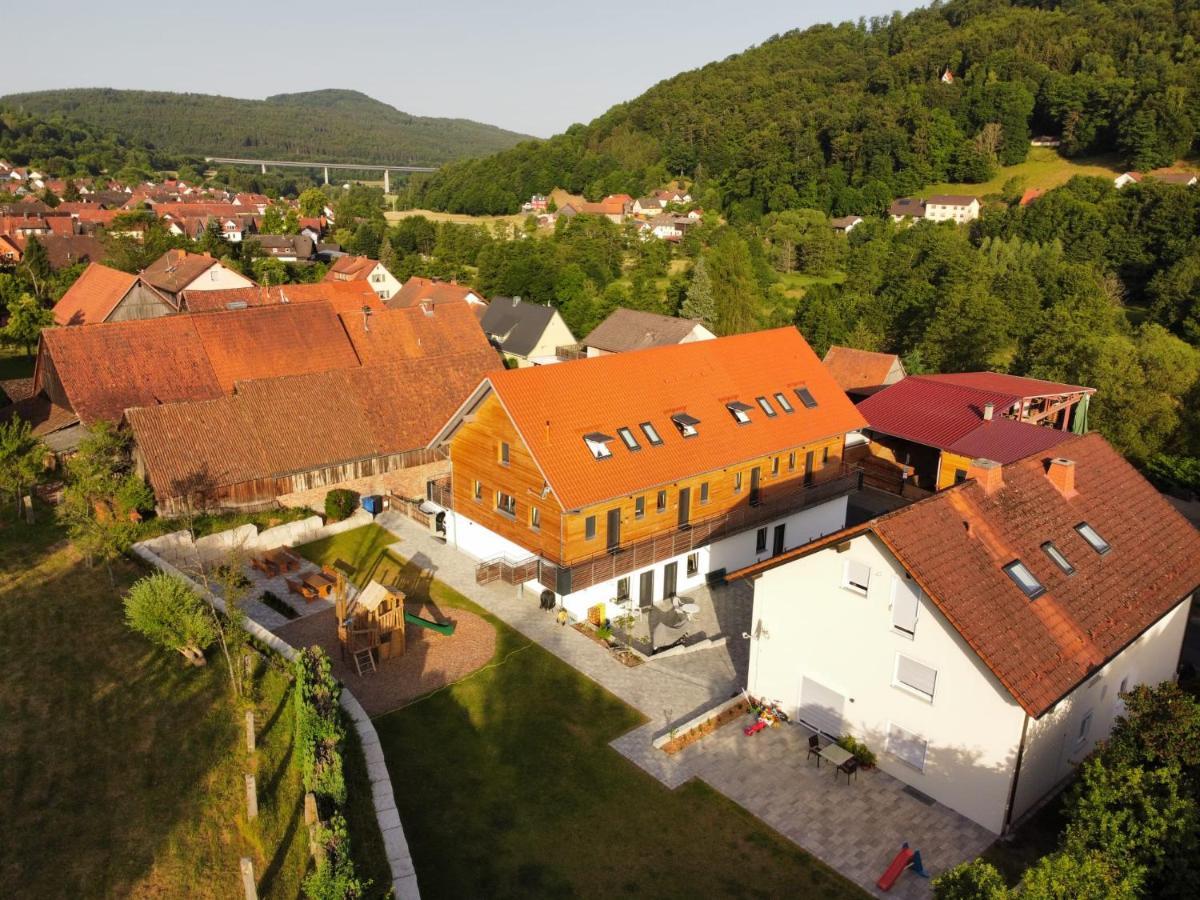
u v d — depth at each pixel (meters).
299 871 17.73
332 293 71.19
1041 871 14.93
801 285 118.38
